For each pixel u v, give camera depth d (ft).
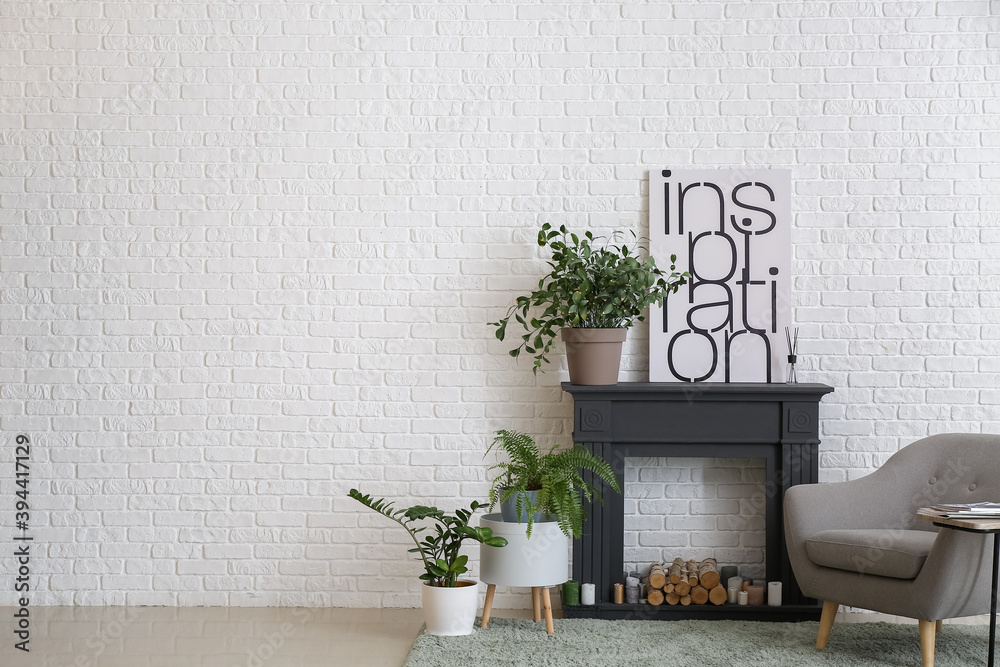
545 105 12.53
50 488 12.41
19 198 12.50
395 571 12.40
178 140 12.55
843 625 11.22
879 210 12.36
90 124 12.52
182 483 12.44
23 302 12.48
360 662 9.99
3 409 12.43
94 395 12.47
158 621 11.59
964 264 12.29
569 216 12.51
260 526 12.43
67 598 12.34
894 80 12.35
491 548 10.80
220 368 12.51
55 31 12.53
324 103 12.56
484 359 12.51
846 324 12.37
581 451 11.19
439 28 12.55
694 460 12.47
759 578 12.38
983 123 12.28
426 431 12.51
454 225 12.55
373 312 12.54
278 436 12.48
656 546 12.46
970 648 10.28
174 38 12.55
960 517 8.83
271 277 12.55
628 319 11.98
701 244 12.41
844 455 12.34
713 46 12.46
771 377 12.31
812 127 12.41
